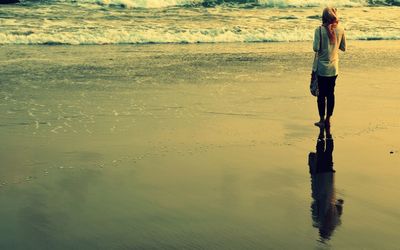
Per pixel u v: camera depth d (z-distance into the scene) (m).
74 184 5.71
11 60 15.54
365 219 4.82
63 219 4.77
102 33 21.55
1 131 7.87
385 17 29.27
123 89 11.21
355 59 16.48
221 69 14.27
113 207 5.07
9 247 4.20
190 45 20.62
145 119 8.68
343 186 5.77
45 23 23.64
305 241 4.34
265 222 4.73
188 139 7.55
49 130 7.97
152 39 21.38
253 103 10.00
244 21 26.27
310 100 10.39
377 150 7.24
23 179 5.85
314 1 33.34
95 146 7.17
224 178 5.98
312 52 18.78
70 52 17.80
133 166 6.36
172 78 12.67
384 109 9.68
